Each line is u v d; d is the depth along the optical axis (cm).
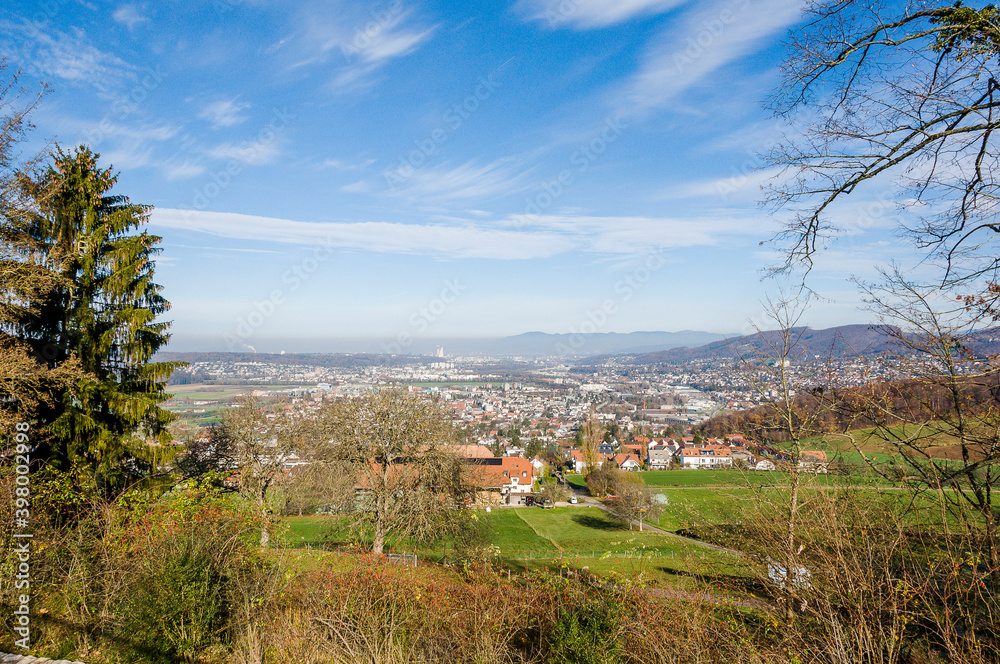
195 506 675
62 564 643
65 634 589
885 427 426
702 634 510
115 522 679
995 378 365
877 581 386
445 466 1702
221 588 617
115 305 1195
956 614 358
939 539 407
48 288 990
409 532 1658
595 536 2806
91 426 1077
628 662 518
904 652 367
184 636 562
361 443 1684
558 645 554
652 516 3014
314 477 1812
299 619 621
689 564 844
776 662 413
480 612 662
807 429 755
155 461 1207
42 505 693
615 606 569
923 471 395
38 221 1090
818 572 431
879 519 436
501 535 2861
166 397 1255
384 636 590
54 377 955
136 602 566
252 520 695
